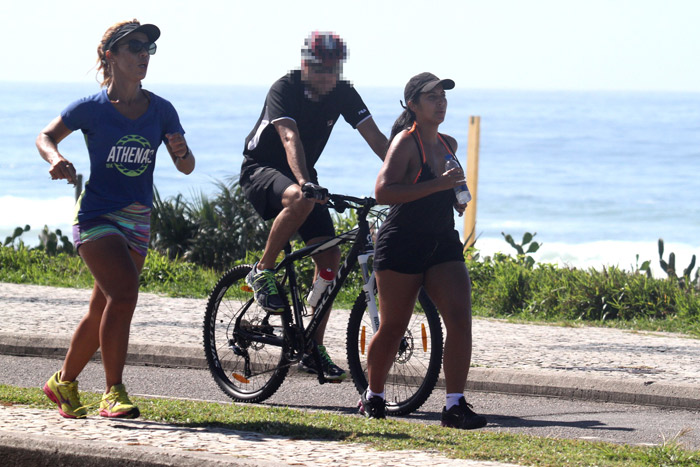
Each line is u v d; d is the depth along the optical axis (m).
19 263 53.03
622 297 43.12
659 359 31.33
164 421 19.03
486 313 43.56
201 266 57.62
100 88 19.92
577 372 28.38
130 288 19.09
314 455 15.96
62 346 31.92
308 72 24.17
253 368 25.83
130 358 31.62
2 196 191.88
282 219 23.58
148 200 20.16
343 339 33.34
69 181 18.86
